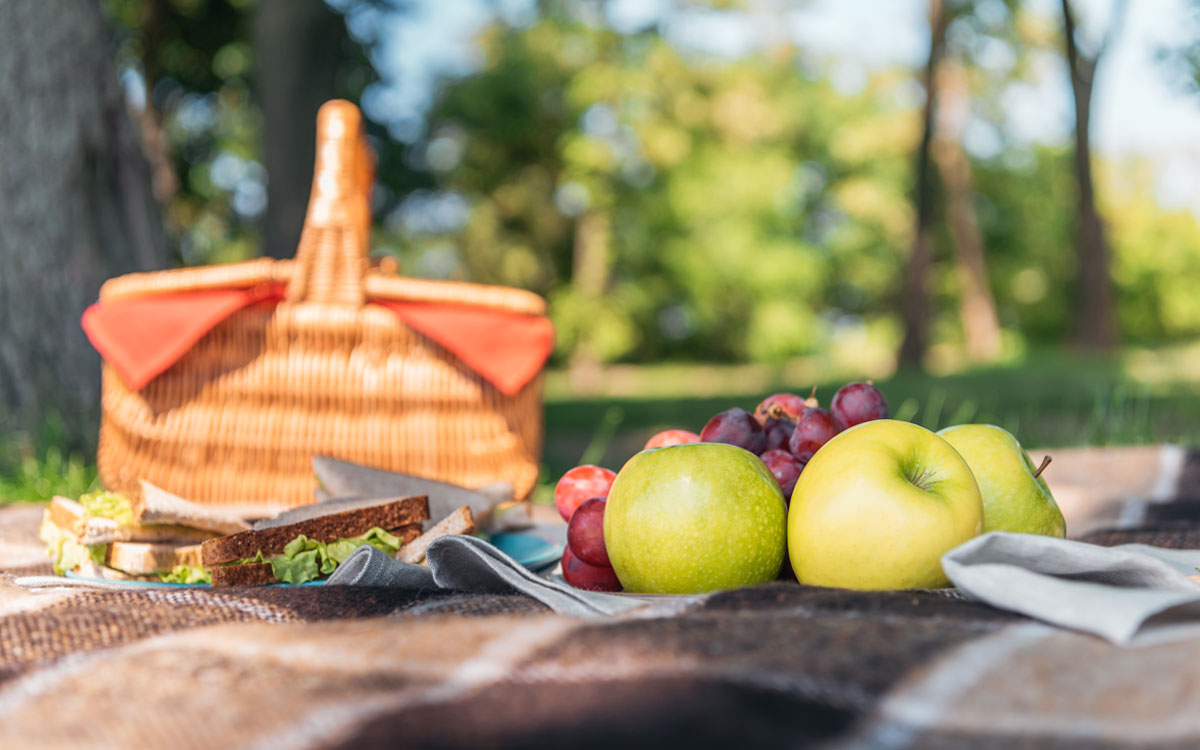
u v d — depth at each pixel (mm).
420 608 963
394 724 606
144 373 1916
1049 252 28203
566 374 25641
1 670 766
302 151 6711
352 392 2025
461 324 2041
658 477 1059
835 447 1049
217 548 1132
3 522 1758
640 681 649
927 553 973
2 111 3512
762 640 717
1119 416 3258
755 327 27016
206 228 13742
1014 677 662
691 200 24531
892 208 26609
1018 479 1121
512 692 648
